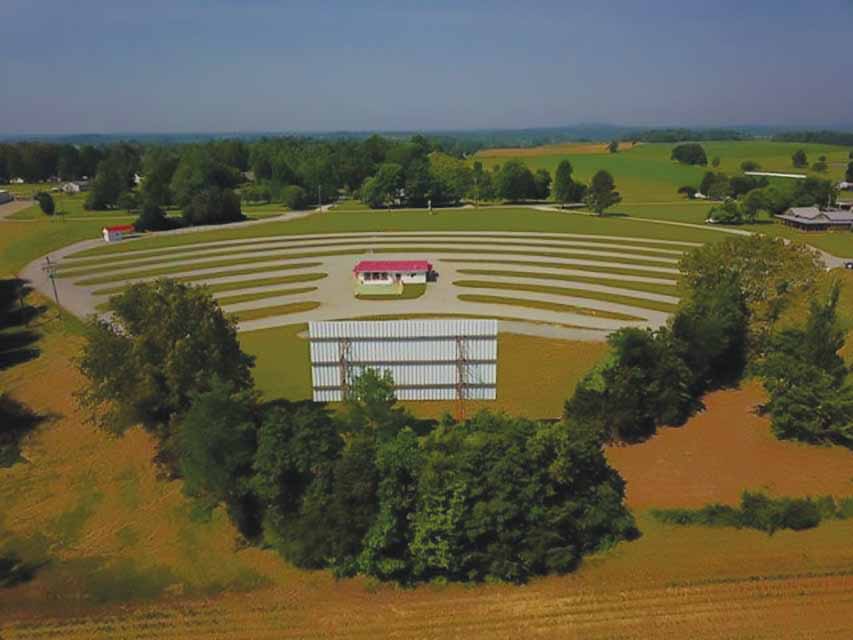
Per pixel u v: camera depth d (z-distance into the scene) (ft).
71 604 72.49
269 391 128.57
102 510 92.22
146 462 102.47
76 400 126.72
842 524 81.25
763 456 99.66
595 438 80.74
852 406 97.71
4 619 70.28
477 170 499.51
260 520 81.10
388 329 103.30
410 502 72.90
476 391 106.42
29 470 103.65
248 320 179.63
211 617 69.41
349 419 85.87
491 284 214.69
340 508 72.08
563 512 73.56
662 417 109.40
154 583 75.77
